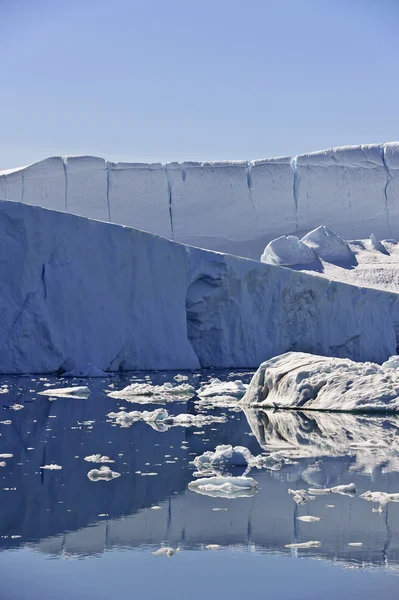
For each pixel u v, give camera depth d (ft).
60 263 88.02
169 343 97.66
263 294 113.09
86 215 185.16
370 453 38.93
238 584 19.90
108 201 188.55
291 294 117.08
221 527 24.99
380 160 211.20
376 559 21.79
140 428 46.75
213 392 66.33
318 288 121.80
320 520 25.82
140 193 193.06
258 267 111.34
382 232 207.82
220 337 108.06
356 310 130.41
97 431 45.27
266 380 60.85
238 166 203.72
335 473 33.60
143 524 25.30
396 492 29.91
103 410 55.47
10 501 27.96
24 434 43.62
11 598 18.94
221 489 30.27
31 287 85.40
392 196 209.87
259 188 203.31
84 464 35.24
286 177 205.67
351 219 207.10
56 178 182.70
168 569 20.99
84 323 88.53
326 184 207.41
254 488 30.58
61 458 36.63
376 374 57.62
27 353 83.82
